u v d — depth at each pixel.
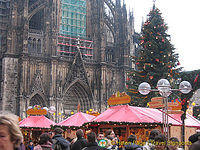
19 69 86.00
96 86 95.56
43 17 94.31
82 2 103.62
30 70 86.94
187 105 29.16
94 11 100.88
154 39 54.34
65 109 92.69
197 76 28.98
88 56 98.88
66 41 95.69
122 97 29.42
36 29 97.44
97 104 94.25
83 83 93.19
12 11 88.06
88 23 102.81
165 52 53.00
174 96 48.91
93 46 98.56
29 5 96.31
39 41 91.00
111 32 110.00
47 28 91.50
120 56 101.44
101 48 97.00
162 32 55.09
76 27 101.56
